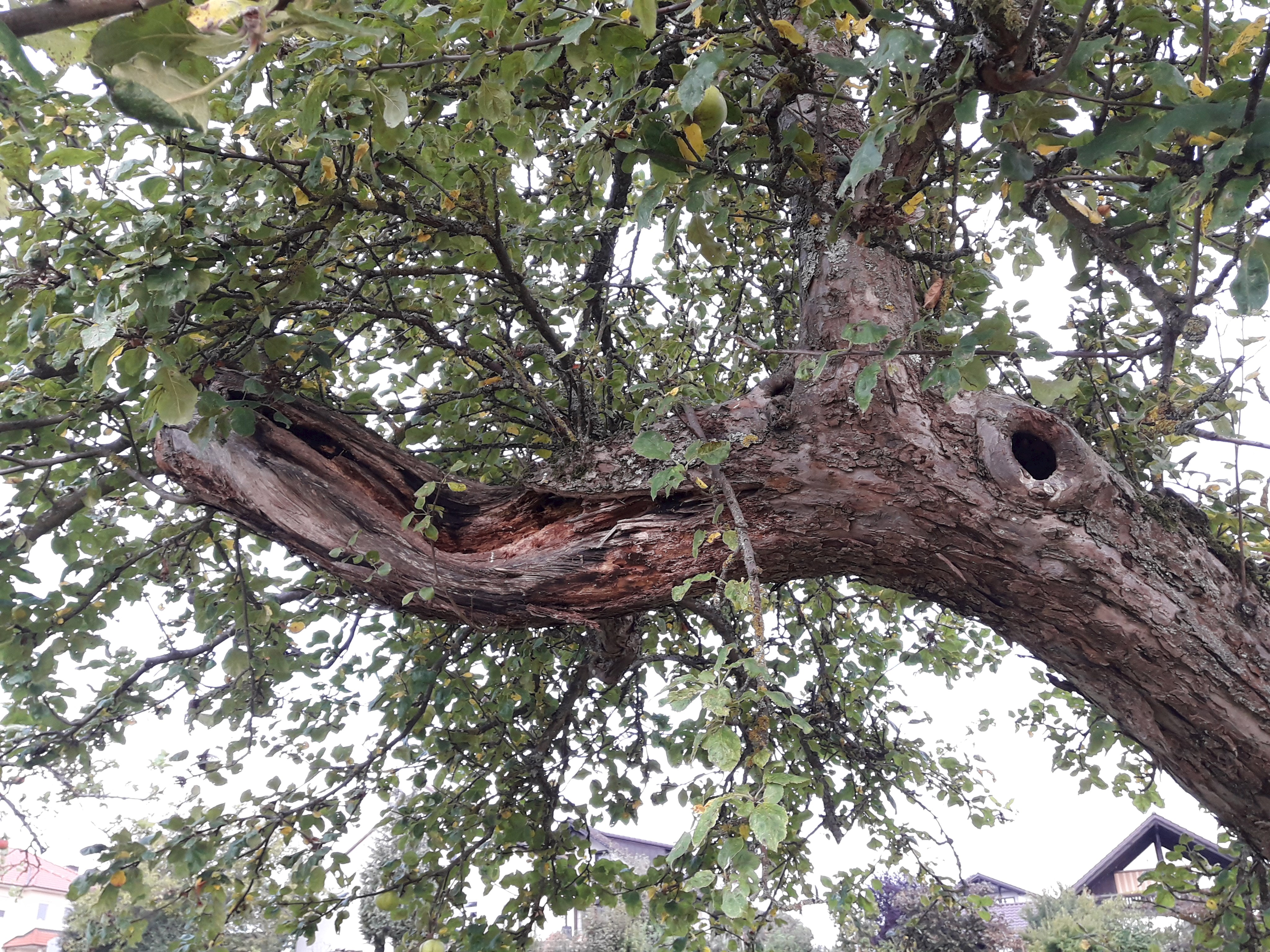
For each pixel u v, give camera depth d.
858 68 1.52
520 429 3.70
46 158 1.75
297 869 3.12
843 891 4.05
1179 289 2.76
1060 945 10.76
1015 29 1.33
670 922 3.35
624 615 2.49
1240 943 3.18
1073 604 2.23
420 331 3.42
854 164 1.47
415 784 3.92
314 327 2.90
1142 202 1.76
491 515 2.65
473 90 2.08
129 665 3.33
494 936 3.40
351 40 1.60
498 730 4.05
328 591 3.78
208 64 1.06
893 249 1.94
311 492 2.48
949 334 1.68
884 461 2.32
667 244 1.86
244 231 2.24
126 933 2.77
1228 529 2.51
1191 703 2.17
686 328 3.46
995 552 2.27
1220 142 1.36
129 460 2.87
